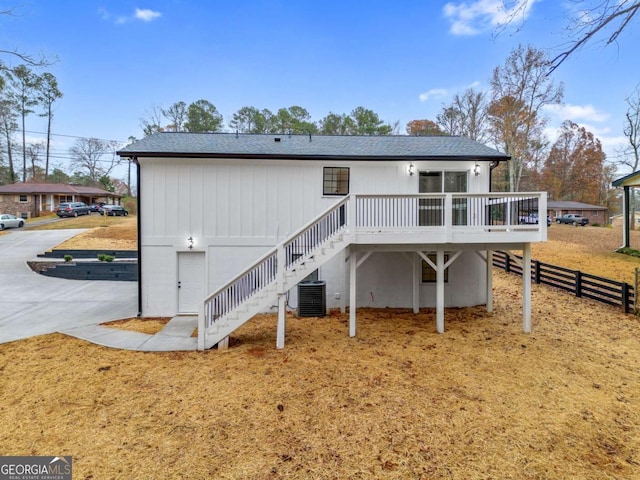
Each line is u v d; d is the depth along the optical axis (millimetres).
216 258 10148
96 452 3961
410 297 10805
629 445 4074
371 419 4617
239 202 10125
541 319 9227
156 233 10008
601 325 8586
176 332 8461
